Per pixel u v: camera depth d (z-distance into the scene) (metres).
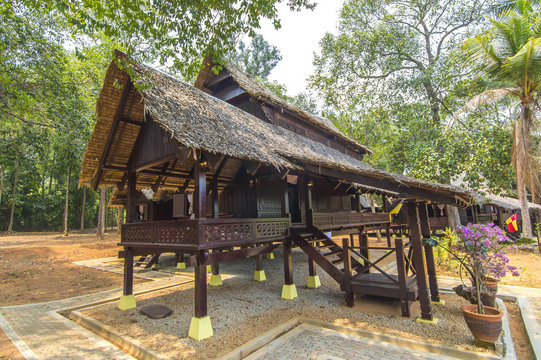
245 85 11.65
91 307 7.00
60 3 5.42
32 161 13.52
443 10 19.53
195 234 5.12
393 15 19.94
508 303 6.52
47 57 10.93
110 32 5.90
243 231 6.05
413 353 4.27
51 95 11.62
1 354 4.44
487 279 6.11
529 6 13.79
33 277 10.98
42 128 12.77
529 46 11.25
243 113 9.97
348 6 21.44
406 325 5.21
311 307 6.46
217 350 4.50
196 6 6.18
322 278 9.62
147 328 5.45
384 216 12.77
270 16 6.57
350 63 21.97
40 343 4.89
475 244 5.10
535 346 4.23
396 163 20.05
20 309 6.82
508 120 16.16
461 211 22.58
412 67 20.38
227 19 6.53
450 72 17.53
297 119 13.90
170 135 5.45
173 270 11.73
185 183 9.29
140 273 11.27
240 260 13.88
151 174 8.18
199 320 4.98
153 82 6.57
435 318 5.46
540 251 13.26
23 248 17.02
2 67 9.80
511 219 11.06
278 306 6.65
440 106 19.52
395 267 11.00
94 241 22.61
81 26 5.56
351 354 4.27
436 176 16.20
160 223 5.98
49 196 35.34
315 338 4.89
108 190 33.84
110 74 6.25
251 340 4.79
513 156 14.17
